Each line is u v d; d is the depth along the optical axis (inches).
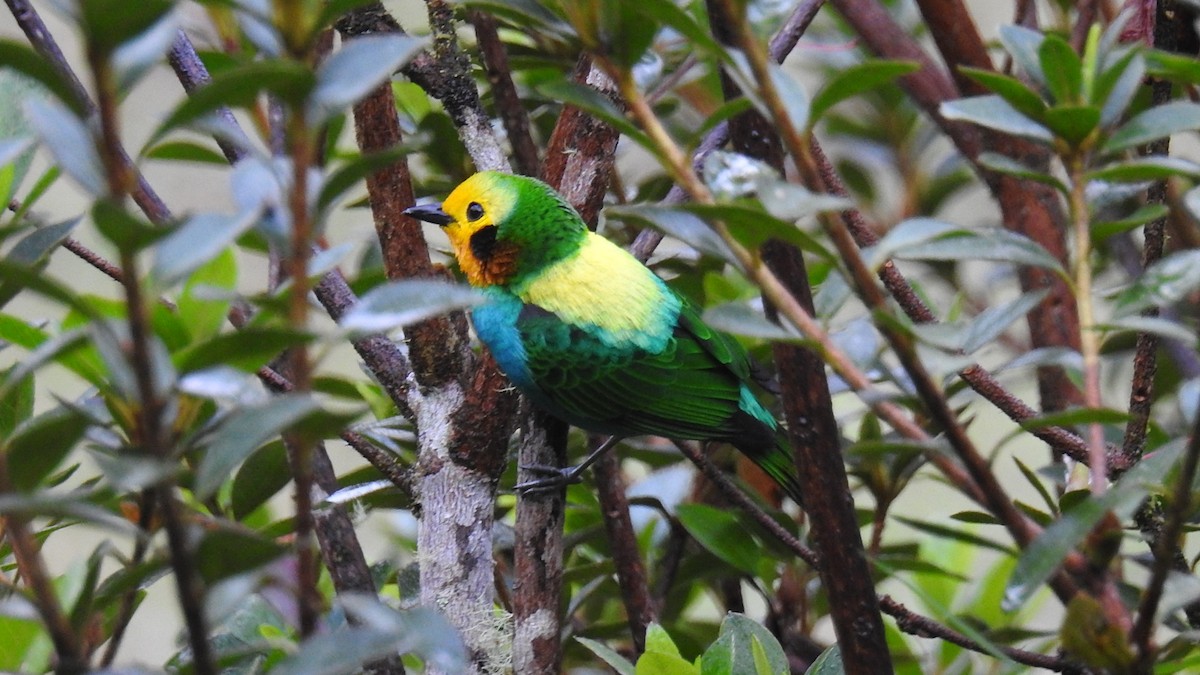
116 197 107.1
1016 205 257.6
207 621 124.1
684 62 336.5
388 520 362.3
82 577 189.8
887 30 263.1
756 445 354.3
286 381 246.1
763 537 310.5
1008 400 233.9
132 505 227.3
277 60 111.1
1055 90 155.0
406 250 254.2
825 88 142.5
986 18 469.7
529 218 354.0
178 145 299.7
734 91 197.3
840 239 137.8
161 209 246.5
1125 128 152.8
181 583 117.6
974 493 148.6
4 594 202.7
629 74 146.6
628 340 354.6
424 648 131.1
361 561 241.9
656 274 389.7
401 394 260.1
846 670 192.2
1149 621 141.1
